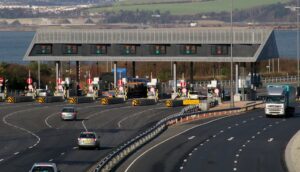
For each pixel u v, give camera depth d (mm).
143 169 111062
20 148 135125
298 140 146625
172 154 127625
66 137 150750
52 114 197500
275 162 119562
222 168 112750
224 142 144250
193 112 194875
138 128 167125
